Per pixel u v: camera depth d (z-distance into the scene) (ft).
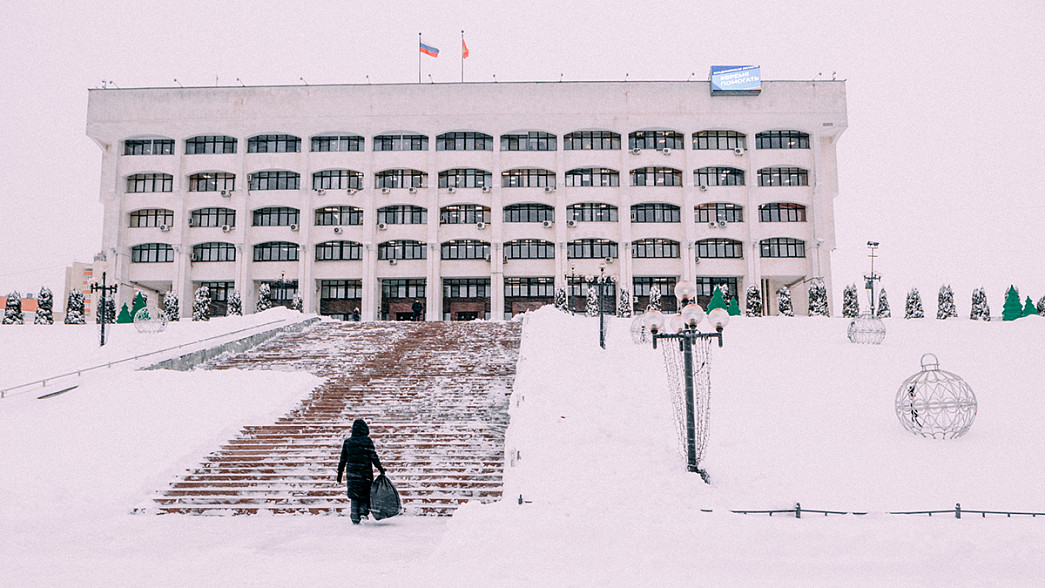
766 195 167.12
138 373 55.88
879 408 43.47
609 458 34.42
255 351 75.31
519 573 21.57
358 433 32.37
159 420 45.47
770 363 57.00
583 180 169.89
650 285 170.19
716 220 168.96
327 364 67.72
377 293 167.94
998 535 22.81
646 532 23.49
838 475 33.06
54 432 42.83
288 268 167.94
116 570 23.21
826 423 41.01
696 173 169.78
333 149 170.50
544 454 35.35
